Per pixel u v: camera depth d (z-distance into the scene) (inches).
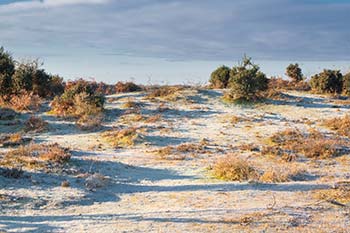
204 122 947.3
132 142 778.8
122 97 1208.8
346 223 351.9
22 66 1250.6
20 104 1066.7
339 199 424.2
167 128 885.2
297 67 1550.2
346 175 549.6
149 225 342.0
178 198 432.8
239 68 1170.6
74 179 495.5
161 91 1230.9
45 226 337.1
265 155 677.3
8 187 435.8
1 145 734.5
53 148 635.5
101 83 1476.4
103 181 485.1
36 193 427.5
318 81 1299.2
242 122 944.3
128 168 588.1
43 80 1270.9
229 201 418.0
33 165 528.1
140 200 427.8
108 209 395.2
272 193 448.1
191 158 666.2
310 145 709.9
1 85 1186.0
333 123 898.1
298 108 1069.1
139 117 976.9
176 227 337.4
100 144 773.3
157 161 642.8
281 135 808.3
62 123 941.2
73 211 386.6
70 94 1059.3
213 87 1365.7
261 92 1170.0
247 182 499.8
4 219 352.8
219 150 720.3
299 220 357.4
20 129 886.4
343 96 1256.8
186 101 1131.9
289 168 572.4
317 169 588.4
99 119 949.8
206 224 344.8
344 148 711.1
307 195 439.5
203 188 474.3
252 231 329.1
